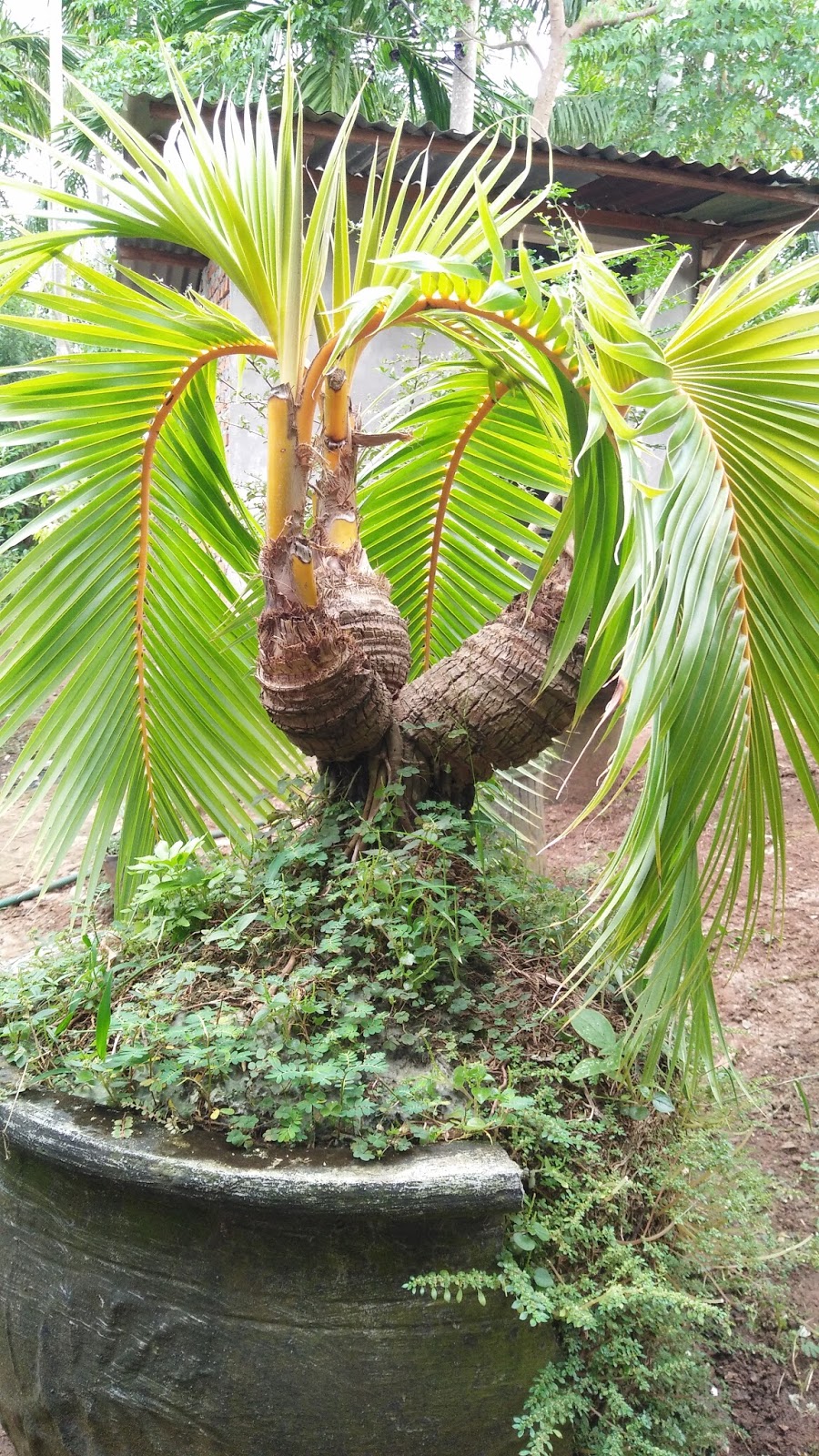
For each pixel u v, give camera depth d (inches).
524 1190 76.4
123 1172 71.8
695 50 454.0
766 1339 98.0
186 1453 70.7
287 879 98.7
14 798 101.8
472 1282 68.0
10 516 330.3
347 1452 68.3
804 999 135.4
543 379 86.0
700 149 471.8
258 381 210.4
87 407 91.8
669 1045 95.6
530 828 139.3
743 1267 90.6
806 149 483.5
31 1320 77.4
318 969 85.0
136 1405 71.9
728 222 262.4
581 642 95.2
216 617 107.3
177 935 98.9
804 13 457.4
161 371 92.4
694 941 71.8
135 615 104.1
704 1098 96.7
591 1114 83.3
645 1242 79.2
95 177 85.5
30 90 532.4
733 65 473.1
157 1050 82.0
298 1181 68.7
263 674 92.0
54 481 94.0
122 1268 73.2
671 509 61.1
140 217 87.4
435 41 424.8
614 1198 79.9
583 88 519.8
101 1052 78.2
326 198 85.5
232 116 90.9
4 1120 79.4
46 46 548.7
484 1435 69.7
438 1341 69.4
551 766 194.5
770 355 67.1
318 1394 68.5
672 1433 76.9
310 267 86.6
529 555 119.4
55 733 104.2
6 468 90.6
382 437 96.6
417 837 92.9
